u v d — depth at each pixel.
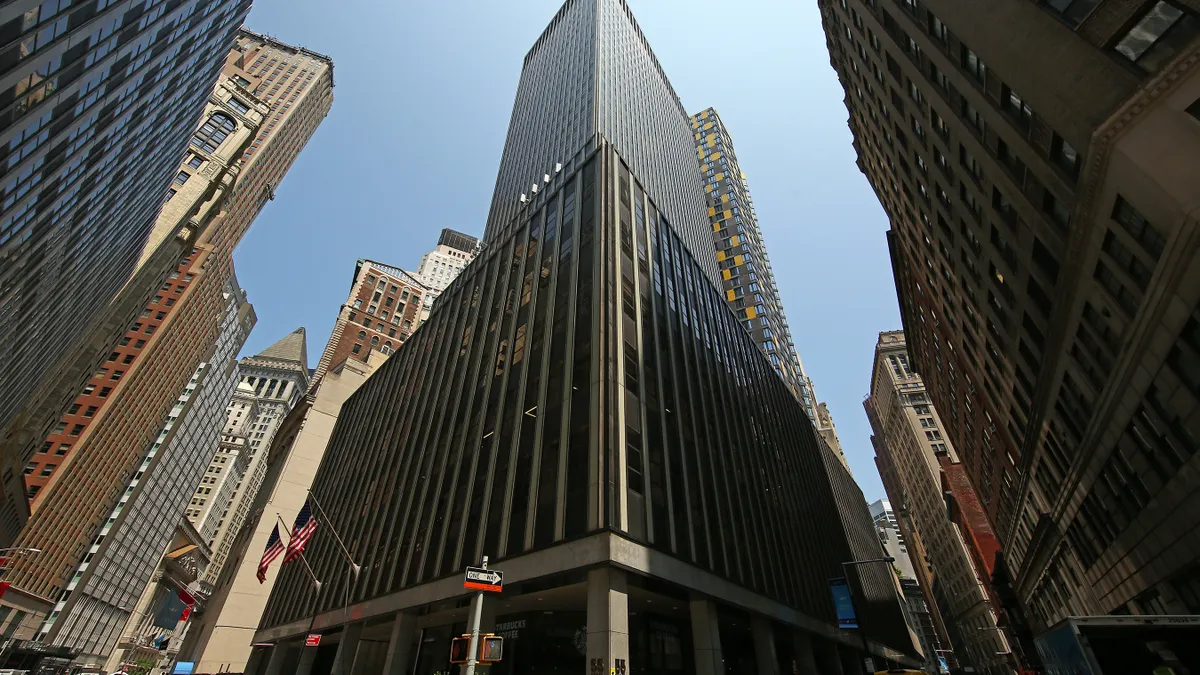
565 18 94.44
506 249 46.81
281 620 47.47
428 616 31.16
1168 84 16.02
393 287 115.25
